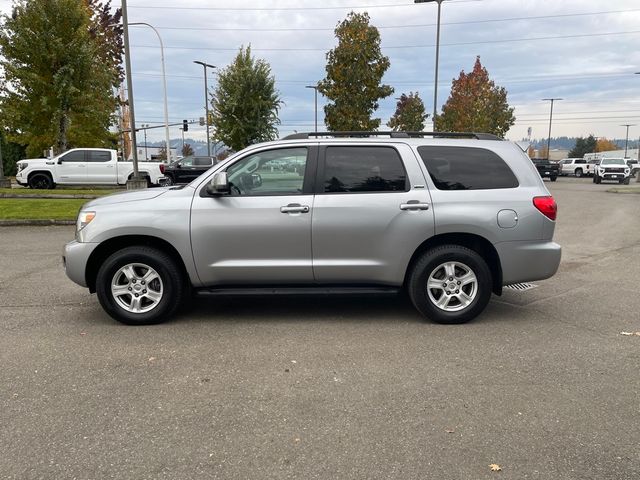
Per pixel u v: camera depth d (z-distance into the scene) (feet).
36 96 66.64
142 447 10.62
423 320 18.93
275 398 12.76
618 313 19.84
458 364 14.83
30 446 10.64
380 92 73.56
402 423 11.58
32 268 27.71
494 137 19.63
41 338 17.01
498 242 18.01
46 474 9.71
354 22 71.20
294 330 17.84
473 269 18.06
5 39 64.75
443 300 18.30
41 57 65.10
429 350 15.92
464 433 11.16
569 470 9.86
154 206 17.93
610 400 12.65
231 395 12.92
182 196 18.10
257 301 21.58
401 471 9.84
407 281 18.54
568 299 21.88
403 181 18.16
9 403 12.46
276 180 18.25
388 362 14.98
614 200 72.13
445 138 19.10
